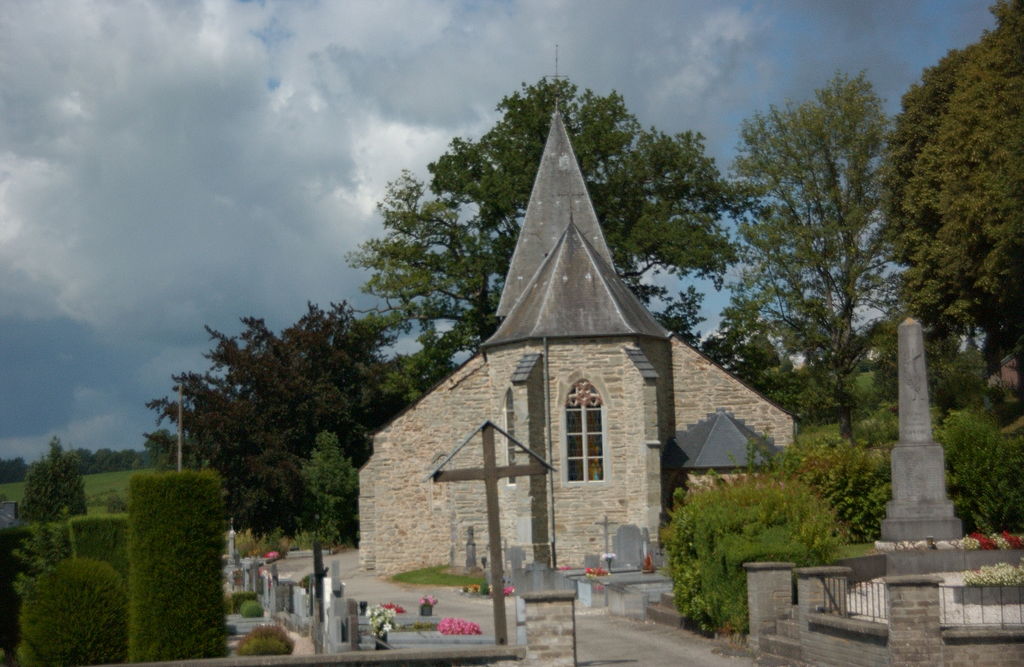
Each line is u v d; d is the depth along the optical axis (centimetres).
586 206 4300
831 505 2683
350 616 1742
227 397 5019
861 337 4947
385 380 5638
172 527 1834
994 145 3869
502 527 3572
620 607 2394
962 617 1603
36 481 5322
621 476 3441
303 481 4903
